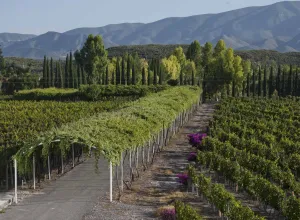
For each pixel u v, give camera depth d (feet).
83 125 76.74
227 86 363.56
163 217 57.26
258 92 344.28
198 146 110.42
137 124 84.99
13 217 59.31
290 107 214.07
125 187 78.33
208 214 61.52
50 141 70.23
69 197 70.64
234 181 75.72
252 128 142.82
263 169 82.58
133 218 58.49
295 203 55.83
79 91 275.80
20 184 80.79
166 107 123.54
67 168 96.84
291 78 337.72
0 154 77.77
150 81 353.31
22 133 107.04
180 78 360.28
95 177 86.69
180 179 79.61
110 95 281.54
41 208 63.93
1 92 350.84
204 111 265.13
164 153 116.57
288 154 103.91
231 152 94.94
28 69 404.98
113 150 69.36
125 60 408.46
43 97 279.90
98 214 60.49
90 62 380.58
